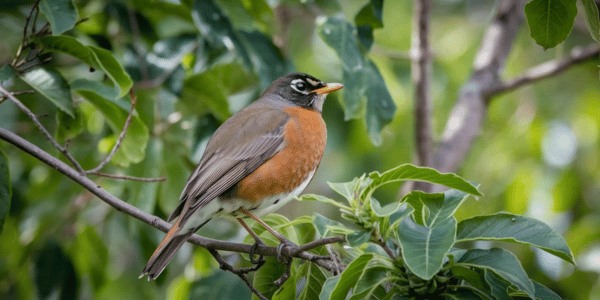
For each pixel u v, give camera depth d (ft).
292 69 39.34
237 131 31.89
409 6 52.95
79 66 39.68
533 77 43.16
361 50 34.68
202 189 30.60
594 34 24.70
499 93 43.68
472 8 54.95
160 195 38.42
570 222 49.90
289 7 43.86
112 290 44.39
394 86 49.70
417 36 42.45
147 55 37.70
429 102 42.22
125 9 37.93
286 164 31.89
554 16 24.98
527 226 22.45
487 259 22.21
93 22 39.86
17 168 40.70
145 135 31.37
